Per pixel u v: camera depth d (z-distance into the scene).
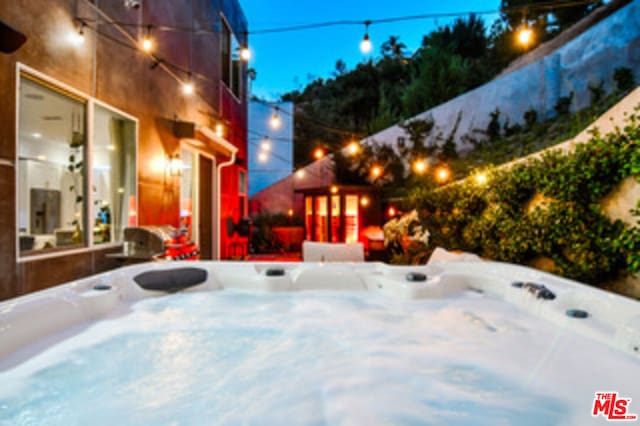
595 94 6.95
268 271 3.11
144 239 3.31
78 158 3.16
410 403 1.58
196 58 5.76
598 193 2.80
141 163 4.05
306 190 8.78
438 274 3.12
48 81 2.71
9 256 2.38
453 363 1.93
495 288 2.85
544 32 11.82
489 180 4.02
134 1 3.71
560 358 1.86
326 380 1.78
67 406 1.55
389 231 6.28
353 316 2.60
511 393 1.64
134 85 3.90
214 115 6.61
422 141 9.39
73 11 2.96
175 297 2.88
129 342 2.17
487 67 13.45
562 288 2.39
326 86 20.58
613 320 1.92
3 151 2.34
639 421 1.38
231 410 1.54
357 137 12.71
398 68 18.09
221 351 2.10
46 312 1.97
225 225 7.44
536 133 7.58
